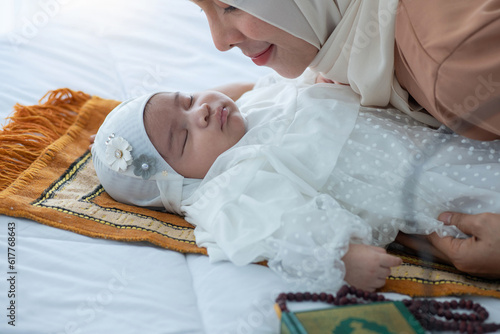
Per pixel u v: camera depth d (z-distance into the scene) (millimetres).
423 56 1128
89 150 1641
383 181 1261
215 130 1389
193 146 1396
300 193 1237
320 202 1206
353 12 1276
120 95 1919
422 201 1228
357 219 1163
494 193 1158
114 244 1260
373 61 1292
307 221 1150
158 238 1268
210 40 2203
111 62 2096
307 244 1127
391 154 1268
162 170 1414
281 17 1232
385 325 935
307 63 1375
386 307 977
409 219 1209
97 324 1018
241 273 1122
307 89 1432
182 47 2154
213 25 1274
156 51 2139
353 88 1380
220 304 1044
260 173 1279
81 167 1559
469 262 1117
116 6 2428
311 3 1248
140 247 1253
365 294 1056
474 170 1187
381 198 1245
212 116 1396
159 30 2277
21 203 1331
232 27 1264
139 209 1432
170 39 2217
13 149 1535
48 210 1327
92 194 1459
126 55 2109
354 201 1262
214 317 1021
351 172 1279
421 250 1233
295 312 953
